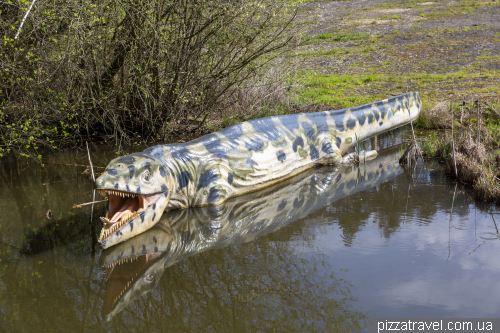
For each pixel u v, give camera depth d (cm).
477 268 442
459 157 729
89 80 886
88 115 959
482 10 2909
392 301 396
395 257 470
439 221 554
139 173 541
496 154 788
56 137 977
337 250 493
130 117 998
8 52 815
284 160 740
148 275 456
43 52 818
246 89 1102
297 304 401
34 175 784
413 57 1736
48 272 464
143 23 870
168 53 920
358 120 852
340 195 665
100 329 371
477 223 543
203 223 584
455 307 384
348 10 3397
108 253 504
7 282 445
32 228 573
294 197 669
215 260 484
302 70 1417
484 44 1855
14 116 898
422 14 2923
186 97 987
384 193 662
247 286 432
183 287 433
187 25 912
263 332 365
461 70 1448
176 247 516
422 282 423
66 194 689
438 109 994
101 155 886
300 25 1012
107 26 862
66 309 399
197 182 638
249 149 698
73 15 777
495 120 958
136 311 396
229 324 377
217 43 932
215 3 865
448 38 2064
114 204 552
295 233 542
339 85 1378
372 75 1437
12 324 378
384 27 2538
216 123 1074
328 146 806
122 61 927
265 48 991
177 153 625
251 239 532
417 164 795
